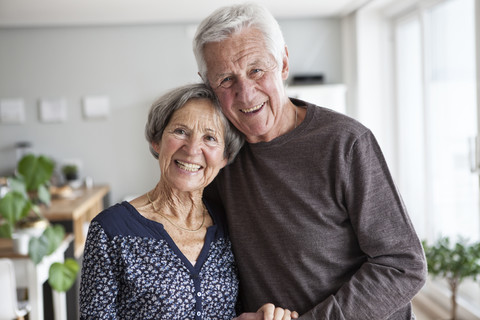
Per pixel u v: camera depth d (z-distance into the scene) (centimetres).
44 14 556
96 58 618
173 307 135
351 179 140
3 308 307
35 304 338
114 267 135
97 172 628
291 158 145
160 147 150
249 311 154
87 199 499
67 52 616
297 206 144
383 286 136
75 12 550
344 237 146
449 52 405
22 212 338
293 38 623
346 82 617
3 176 620
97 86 621
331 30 621
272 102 139
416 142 501
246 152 153
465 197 387
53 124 621
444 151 422
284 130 150
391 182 142
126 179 630
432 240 451
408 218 142
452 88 401
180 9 548
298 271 145
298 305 146
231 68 135
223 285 147
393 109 564
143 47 620
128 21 602
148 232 139
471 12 366
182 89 145
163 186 149
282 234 145
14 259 334
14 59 613
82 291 135
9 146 620
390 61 561
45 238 333
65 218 423
